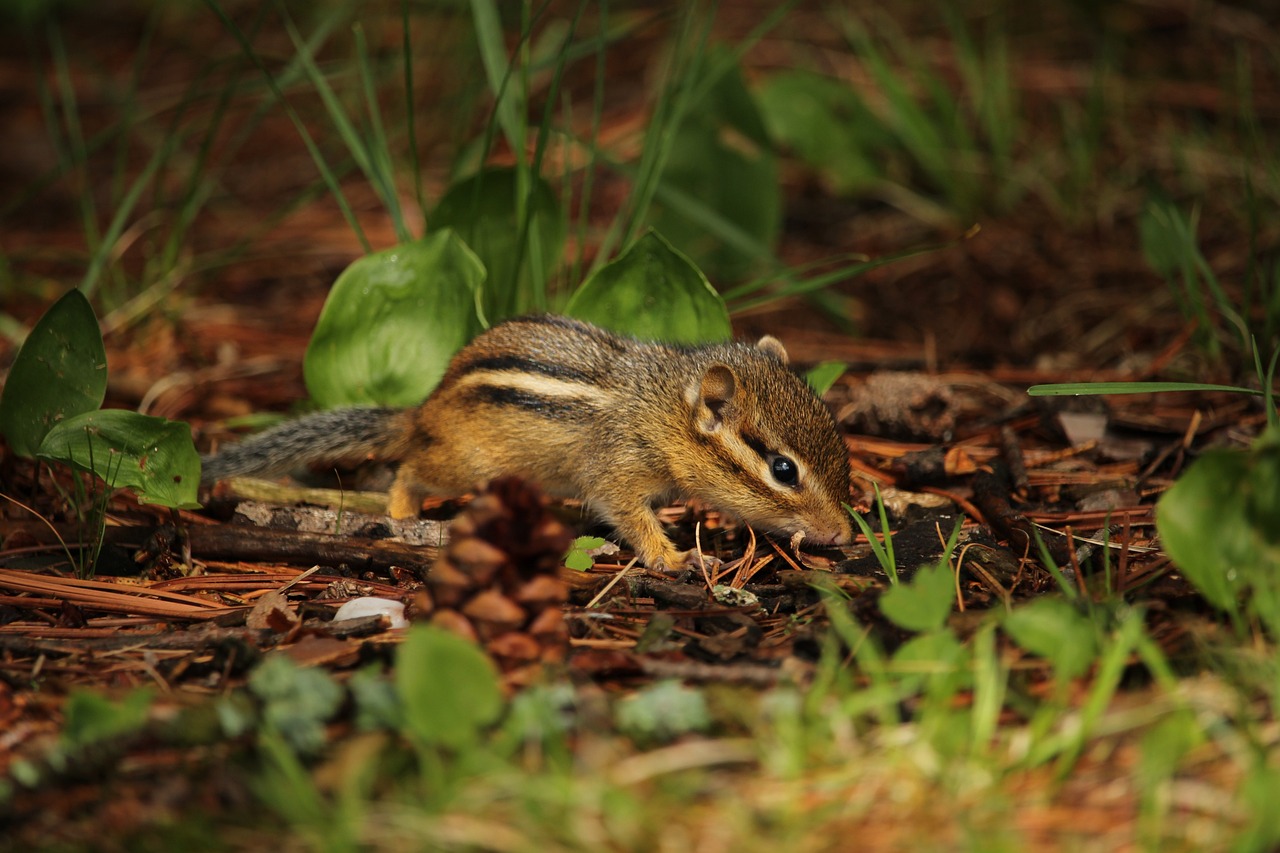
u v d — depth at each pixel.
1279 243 15.04
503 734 6.36
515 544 7.17
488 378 10.60
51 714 7.26
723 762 6.31
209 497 10.95
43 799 6.26
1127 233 16.44
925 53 20.91
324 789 6.19
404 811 5.88
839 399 13.04
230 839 5.88
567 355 10.83
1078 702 6.88
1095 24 20.66
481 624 7.18
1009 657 7.40
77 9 25.05
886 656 7.53
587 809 5.85
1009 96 19.19
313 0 23.19
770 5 22.78
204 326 15.20
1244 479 7.24
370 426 11.23
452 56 20.69
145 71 22.97
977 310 15.42
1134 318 14.52
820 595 8.82
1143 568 8.79
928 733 6.24
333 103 12.79
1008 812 5.92
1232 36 20.17
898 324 15.36
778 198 16.17
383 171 12.55
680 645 7.97
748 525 10.60
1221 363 12.91
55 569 9.77
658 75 20.16
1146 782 5.89
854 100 18.62
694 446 10.34
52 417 10.20
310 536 9.84
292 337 15.12
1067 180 17.48
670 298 11.81
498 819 5.85
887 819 5.89
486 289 12.92
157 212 15.96
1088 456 11.44
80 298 10.12
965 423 12.42
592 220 17.48
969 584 8.98
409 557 9.53
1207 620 7.62
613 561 10.39
